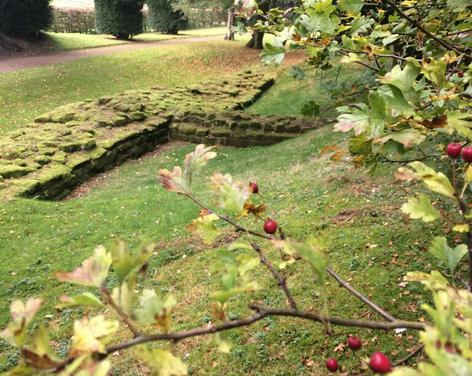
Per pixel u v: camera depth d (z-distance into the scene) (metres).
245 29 3.30
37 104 16.48
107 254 1.10
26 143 11.29
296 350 4.39
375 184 7.47
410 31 3.12
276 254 5.99
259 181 9.20
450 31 3.20
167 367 0.95
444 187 1.31
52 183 9.81
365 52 2.68
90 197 9.65
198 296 5.59
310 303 4.96
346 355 4.19
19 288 6.31
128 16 28.89
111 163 11.81
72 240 7.47
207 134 13.54
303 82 17.98
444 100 1.78
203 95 16.88
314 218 6.82
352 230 6.25
